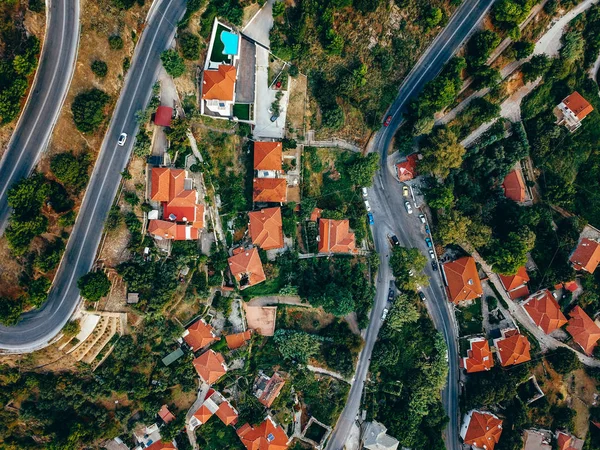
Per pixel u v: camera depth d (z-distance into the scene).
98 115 68.75
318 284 84.06
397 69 86.56
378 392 88.31
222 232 81.56
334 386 85.50
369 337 88.06
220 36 77.69
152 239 75.62
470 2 85.56
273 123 83.00
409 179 89.31
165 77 75.19
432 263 90.69
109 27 70.06
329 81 83.88
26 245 64.94
